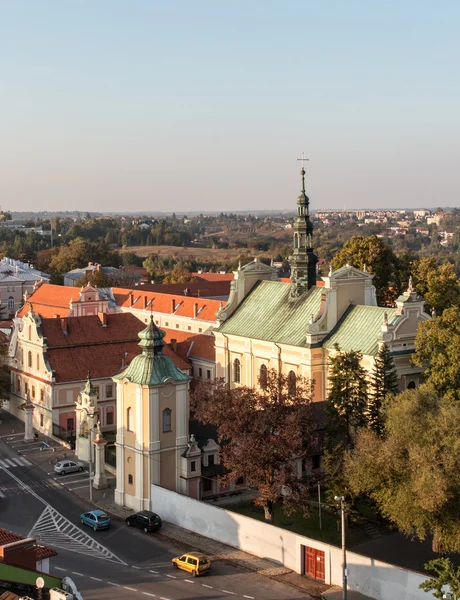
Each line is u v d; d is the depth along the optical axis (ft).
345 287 300.81
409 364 276.62
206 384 248.93
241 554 212.23
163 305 472.03
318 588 190.19
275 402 228.43
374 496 202.90
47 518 241.96
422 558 203.31
